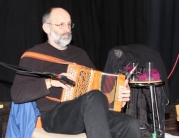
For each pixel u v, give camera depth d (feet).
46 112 8.85
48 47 9.33
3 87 18.98
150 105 10.68
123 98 8.98
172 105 18.10
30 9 18.74
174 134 13.71
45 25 9.41
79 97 8.09
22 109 8.85
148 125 10.71
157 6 17.98
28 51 9.17
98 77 8.86
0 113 9.00
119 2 20.10
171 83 18.39
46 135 8.71
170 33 18.28
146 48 10.84
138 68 10.27
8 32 18.57
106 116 7.70
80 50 9.88
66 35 9.26
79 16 20.22
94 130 7.52
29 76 8.87
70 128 8.40
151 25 18.17
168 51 18.38
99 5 20.45
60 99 8.76
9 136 8.93
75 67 8.64
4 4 18.35
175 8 17.99
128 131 8.32
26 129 8.75
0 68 18.69
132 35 19.79
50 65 9.12
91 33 20.57
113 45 20.43
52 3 19.30
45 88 8.54
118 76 8.93
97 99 7.72
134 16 19.48
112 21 20.24
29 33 18.88
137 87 10.34
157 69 10.71
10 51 18.72
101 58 20.77
